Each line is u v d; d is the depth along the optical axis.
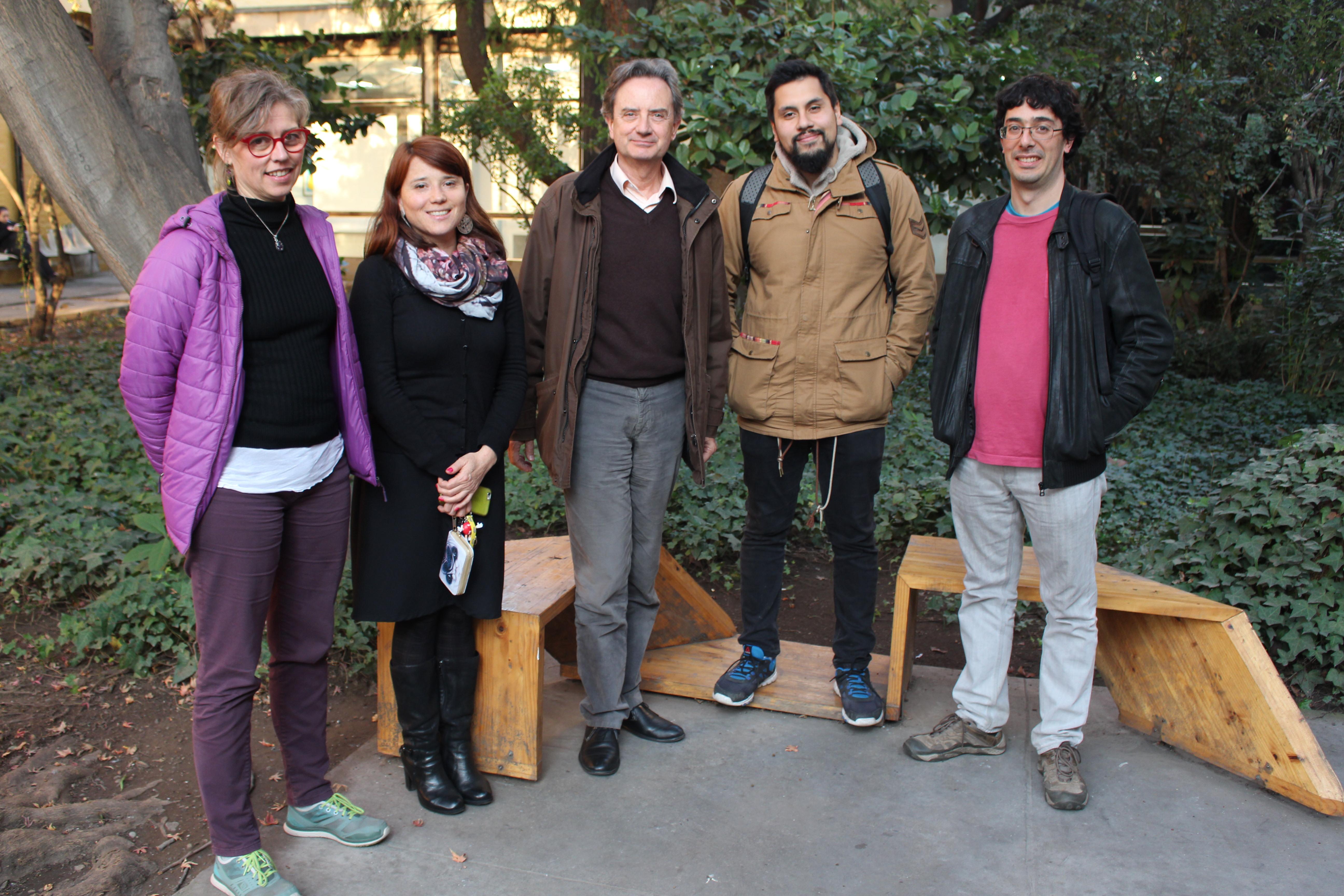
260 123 2.25
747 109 5.27
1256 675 2.89
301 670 2.62
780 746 3.21
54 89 3.88
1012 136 2.71
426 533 2.68
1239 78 9.34
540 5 10.18
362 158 15.17
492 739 3.01
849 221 3.08
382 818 2.80
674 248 2.90
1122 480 6.04
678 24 6.05
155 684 3.70
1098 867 2.58
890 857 2.63
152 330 2.19
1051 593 2.91
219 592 2.34
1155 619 3.14
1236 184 10.23
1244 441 7.60
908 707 3.49
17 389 8.30
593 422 2.90
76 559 4.40
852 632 3.32
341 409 2.54
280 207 2.37
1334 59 8.84
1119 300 2.69
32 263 11.78
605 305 2.87
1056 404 2.72
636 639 3.21
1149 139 9.45
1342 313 8.74
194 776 3.10
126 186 4.06
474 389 2.71
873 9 7.16
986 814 2.82
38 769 3.11
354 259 15.41
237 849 2.43
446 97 14.41
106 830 2.74
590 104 9.73
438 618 2.83
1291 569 3.73
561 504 5.57
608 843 2.69
